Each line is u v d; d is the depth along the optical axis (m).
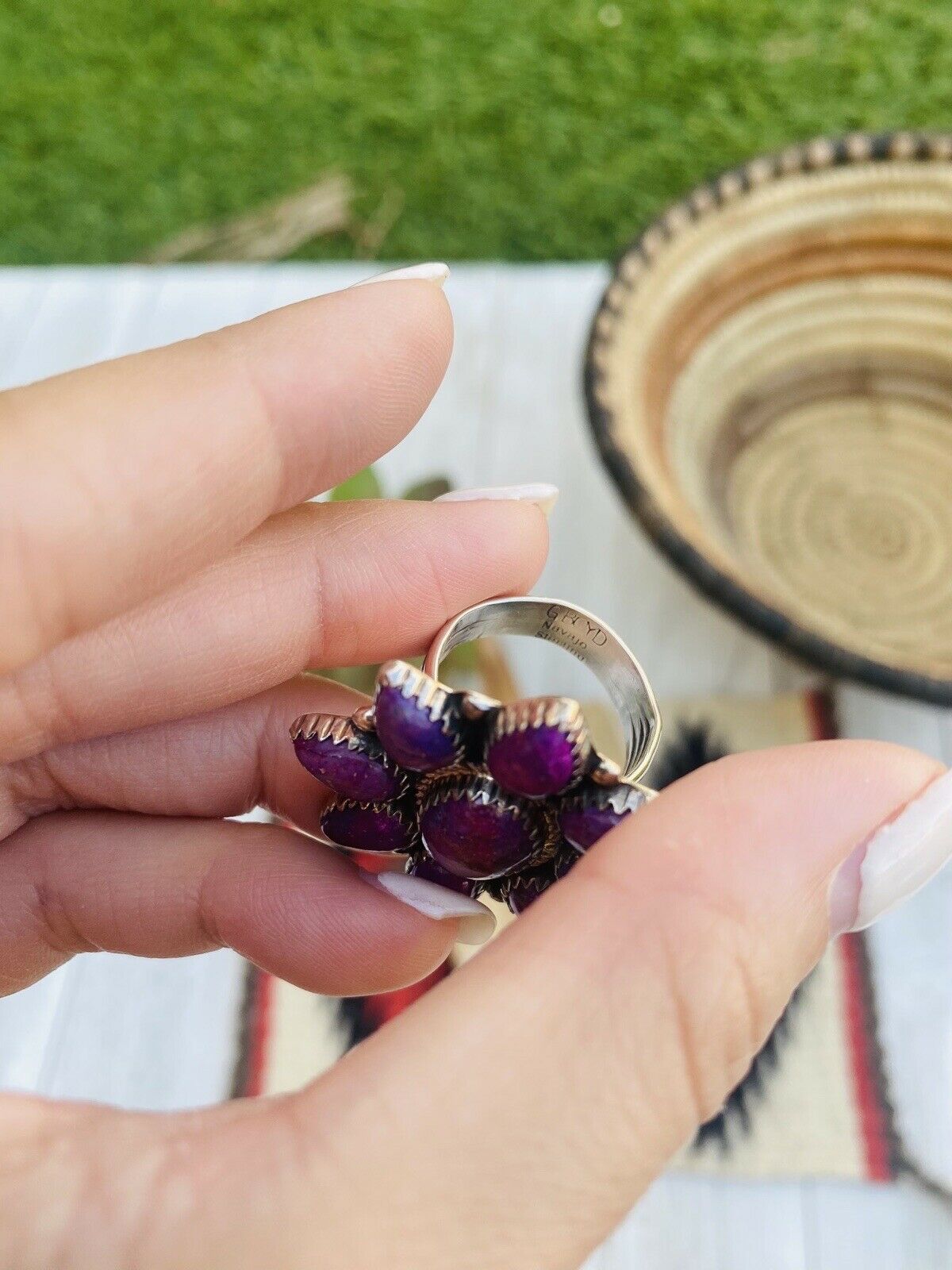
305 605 0.10
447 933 0.10
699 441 0.16
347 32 0.30
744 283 0.16
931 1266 0.11
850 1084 0.12
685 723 0.15
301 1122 0.06
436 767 0.08
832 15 0.27
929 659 0.14
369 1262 0.06
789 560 0.15
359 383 0.09
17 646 0.08
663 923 0.07
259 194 0.28
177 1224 0.06
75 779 0.11
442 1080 0.06
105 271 0.19
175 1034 0.13
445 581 0.11
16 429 0.08
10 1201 0.06
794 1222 0.12
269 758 0.11
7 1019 0.13
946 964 0.13
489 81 0.28
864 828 0.07
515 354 0.18
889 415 0.16
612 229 0.26
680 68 0.28
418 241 0.27
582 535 0.16
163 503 0.08
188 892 0.11
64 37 0.31
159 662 0.10
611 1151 0.07
